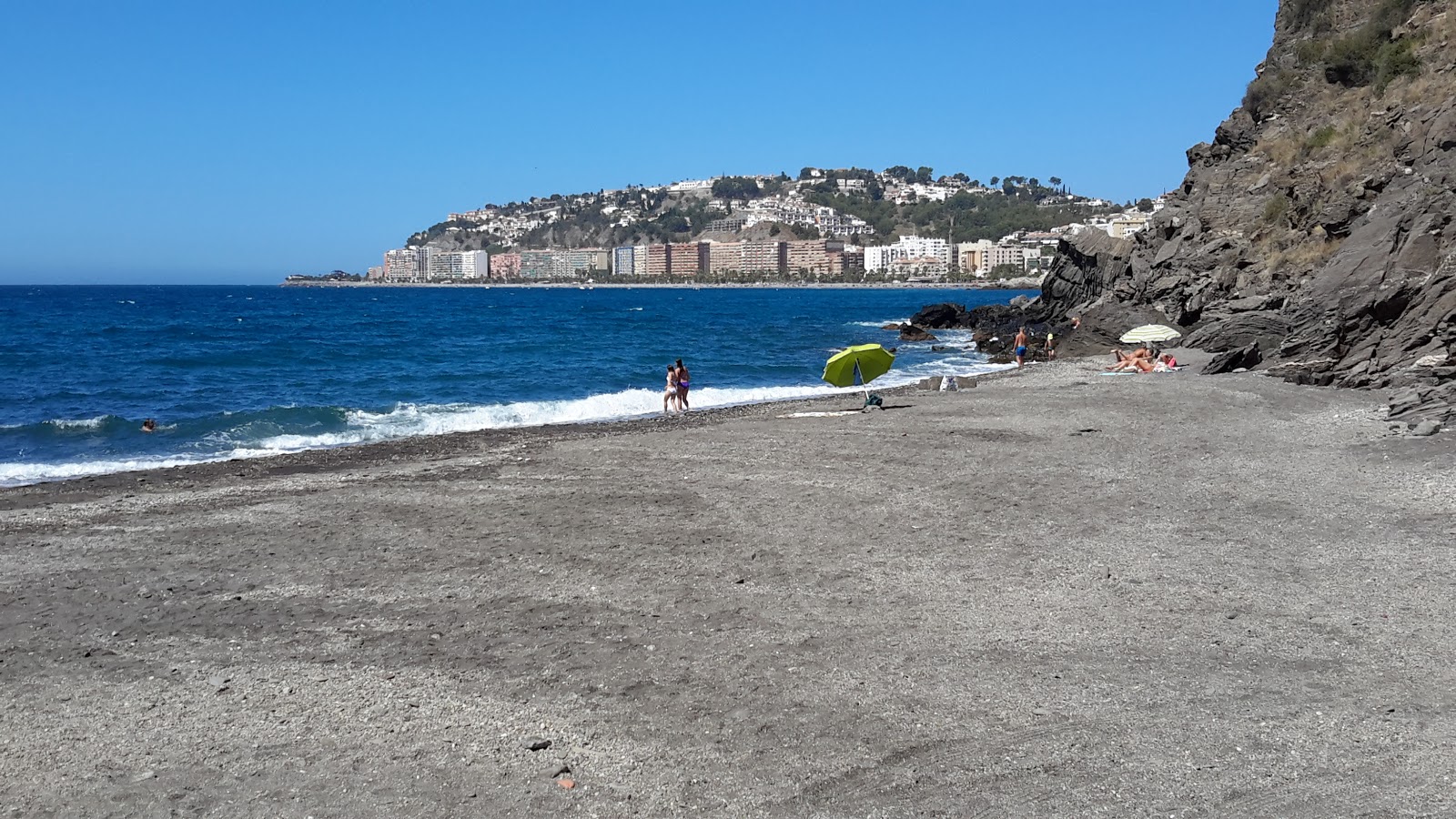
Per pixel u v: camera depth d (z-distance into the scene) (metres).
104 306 142.00
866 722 8.36
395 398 39.34
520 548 14.09
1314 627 10.35
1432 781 7.16
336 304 170.75
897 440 22.58
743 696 8.91
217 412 34.38
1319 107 53.06
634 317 122.38
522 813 7.03
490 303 185.12
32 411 34.34
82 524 15.93
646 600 11.70
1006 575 12.41
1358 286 33.47
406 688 9.23
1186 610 10.99
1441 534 13.45
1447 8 47.81
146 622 11.28
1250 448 20.42
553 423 30.95
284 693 9.16
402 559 13.65
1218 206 54.16
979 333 65.12
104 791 7.42
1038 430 23.72
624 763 7.73
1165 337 39.41
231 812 7.10
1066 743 7.92
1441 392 22.97
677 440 23.42
